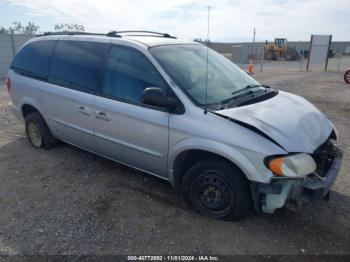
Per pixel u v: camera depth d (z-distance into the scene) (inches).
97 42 171.9
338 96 449.4
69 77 181.2
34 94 201.6
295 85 583.8
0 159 202.2
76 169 187.3
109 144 165.2
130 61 156.1
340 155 142.7
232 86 156.3
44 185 169.2
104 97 162.1
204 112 130.9
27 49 214.5
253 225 134.8
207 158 135.3
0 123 281.9
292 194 120.0
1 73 733.3
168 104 135.0
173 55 156.3
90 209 146.5
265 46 1625.2
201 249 121.0
